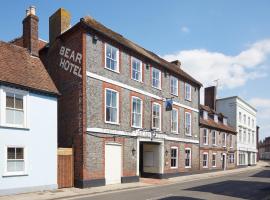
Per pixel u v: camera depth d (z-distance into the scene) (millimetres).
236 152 46281
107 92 21641
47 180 17750
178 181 25594
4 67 16797
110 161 21469
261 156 99875
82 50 19984
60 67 21625
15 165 16219
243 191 18641
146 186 21625
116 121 22297
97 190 18281
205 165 36125
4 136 15727
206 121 37656
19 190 16188
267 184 22609
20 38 24047
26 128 16781
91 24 20797
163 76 28375
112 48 22391
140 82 25062
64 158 19109
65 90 20938
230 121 47125
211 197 16000
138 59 25078
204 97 46906
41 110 17812
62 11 22312
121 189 19516
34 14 19938
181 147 30719
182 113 31344
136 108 24531
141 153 28500
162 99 27906
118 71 22703
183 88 31859
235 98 46938
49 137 18109
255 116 56812
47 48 22891
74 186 19422
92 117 20203
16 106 16594
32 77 18000
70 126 20234
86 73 20016
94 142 20188
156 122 26984
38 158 17344
